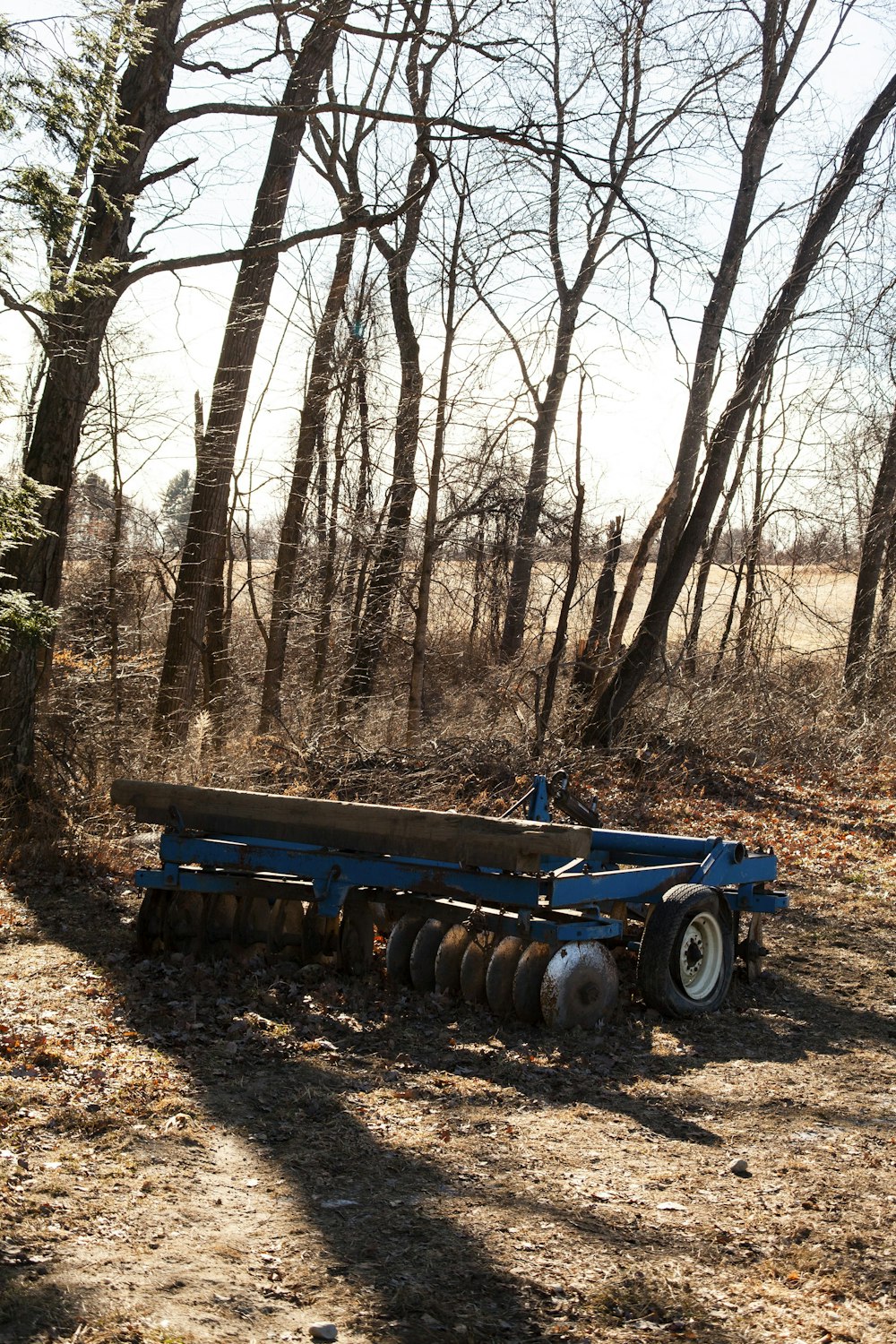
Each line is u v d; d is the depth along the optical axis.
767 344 17.83
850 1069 6.28
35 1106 5.09
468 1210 4.32
